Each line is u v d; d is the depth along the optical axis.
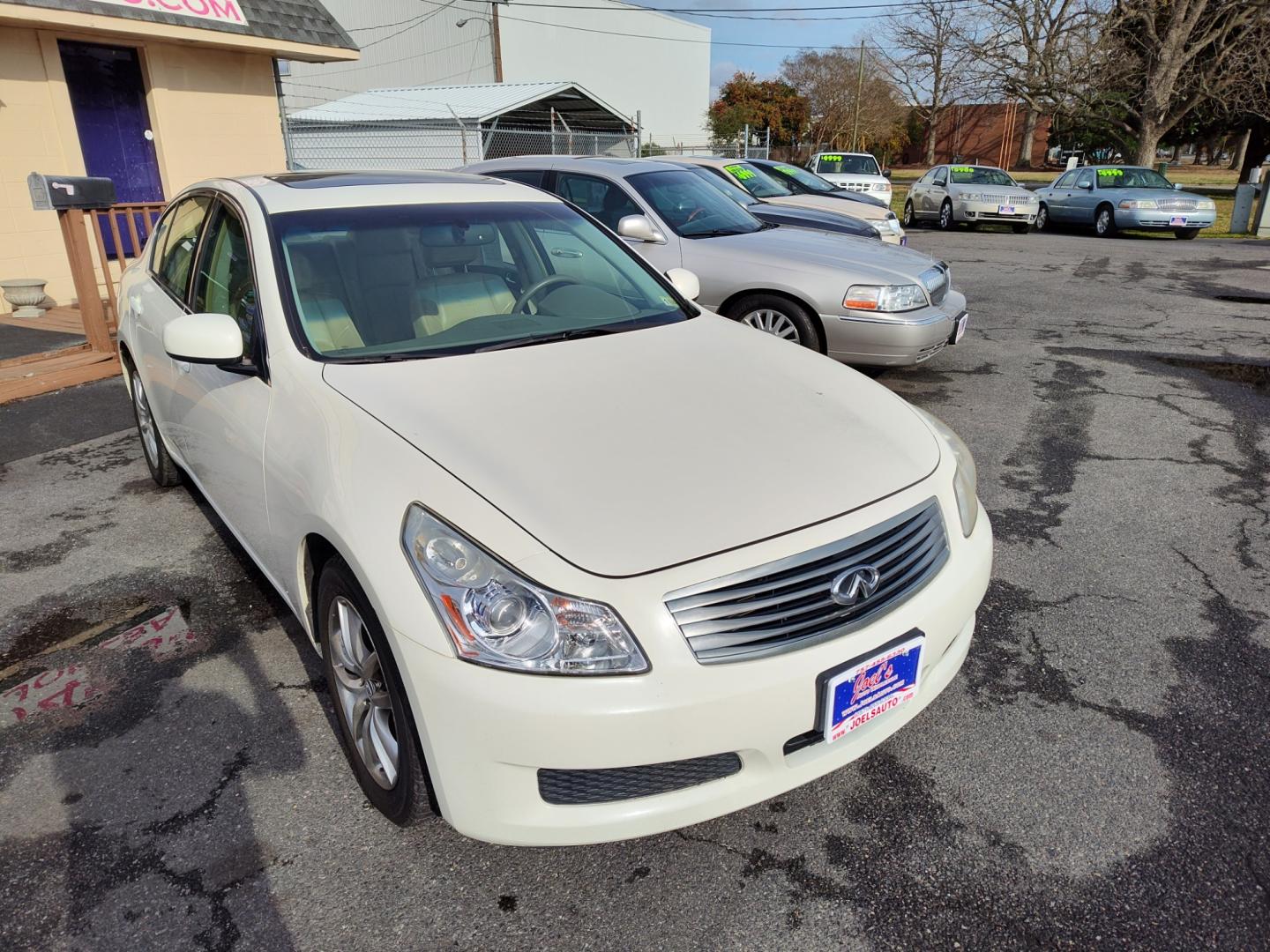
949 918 2.00
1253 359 7.18
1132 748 2.56
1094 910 2.02
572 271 3.34
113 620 3.25
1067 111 28.05
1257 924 1.98
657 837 2.25
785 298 5.85
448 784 1.88
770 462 2.19
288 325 2.67
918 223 22.77
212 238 3.35
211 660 2.99
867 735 2.11
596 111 26.73
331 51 10.30
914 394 6.16
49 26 7.91
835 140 52.81
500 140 24.36
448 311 2.94
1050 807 2.33
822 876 2.12
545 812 1.88
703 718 1.82
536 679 1.78
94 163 9.02
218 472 3.05
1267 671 2.93
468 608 1.83
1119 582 3.53
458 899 2.05
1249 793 2.38
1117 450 5.05
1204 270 12.60
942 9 36.78
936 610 2.15
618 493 2.01
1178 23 24.52
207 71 9.74
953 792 2.39
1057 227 21.20
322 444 2.26
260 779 2.43
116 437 5.25
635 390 2.50
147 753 2.53
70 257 6.47
